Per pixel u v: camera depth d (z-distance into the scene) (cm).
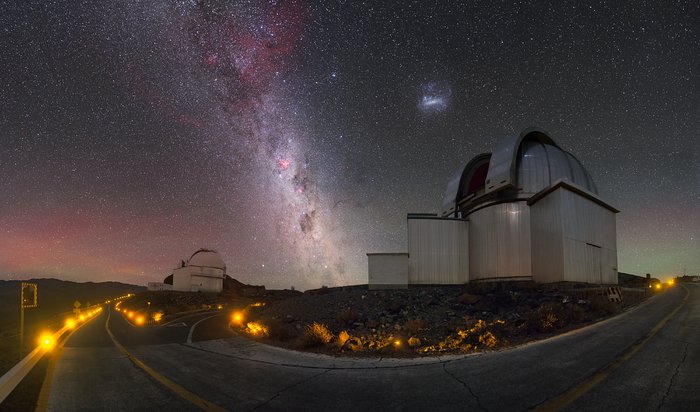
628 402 575
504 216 2691
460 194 3180
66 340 1870
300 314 2344
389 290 2573
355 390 784
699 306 1503
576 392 640
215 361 1214
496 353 1019
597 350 906
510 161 2645
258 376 962
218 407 711
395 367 973
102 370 1102
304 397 753
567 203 2281
